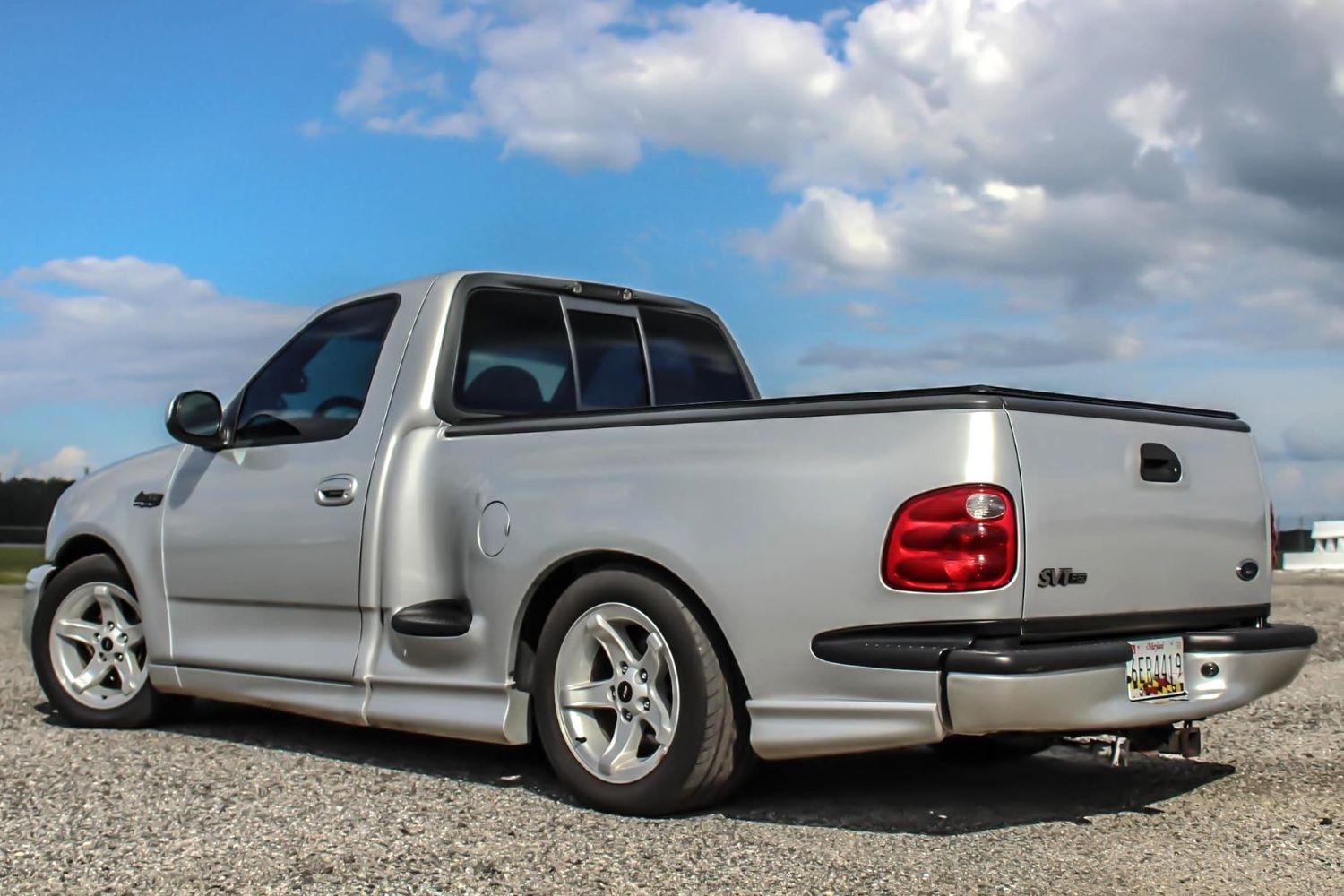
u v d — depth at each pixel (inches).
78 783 189.5
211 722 246.5
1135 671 162.2
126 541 237.1
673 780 163.9
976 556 147.7
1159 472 167.8
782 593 157.2
